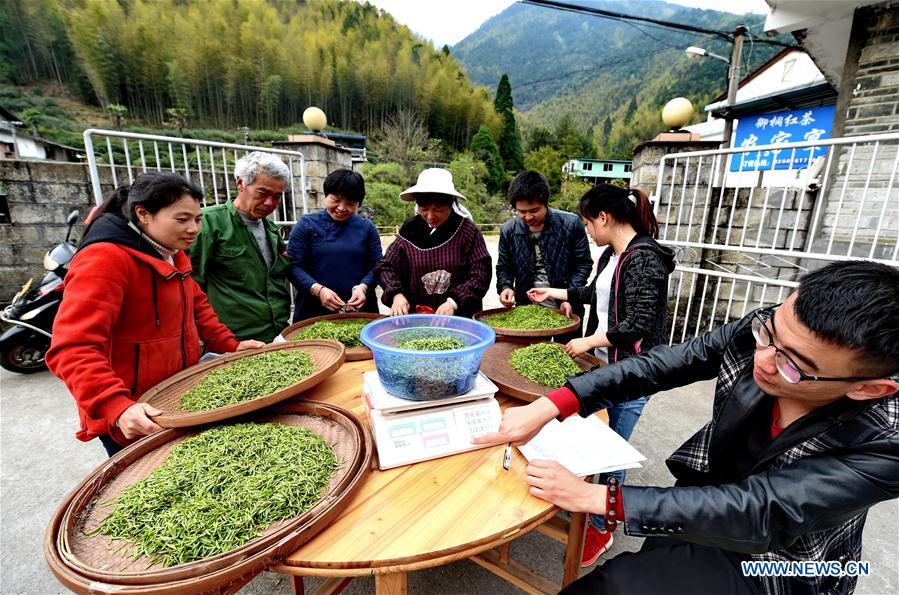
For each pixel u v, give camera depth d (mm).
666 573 1194
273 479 1071
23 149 25625
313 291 2695
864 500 878
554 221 2910
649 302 1826
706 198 4484
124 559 875
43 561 1944
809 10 4328
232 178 5477
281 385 1509
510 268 3234
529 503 1081
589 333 2543
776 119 10102
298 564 884
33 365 3863
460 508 1054
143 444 1224
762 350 951
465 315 2777
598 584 1226
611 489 1030
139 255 1535
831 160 4219
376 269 2936
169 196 1498
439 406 1333
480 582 1938
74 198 4980
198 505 991
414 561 901
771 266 4375
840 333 762
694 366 1327
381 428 1235
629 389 1327
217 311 2424
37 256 4895
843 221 4195
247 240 2453
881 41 3957
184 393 1517
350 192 2754
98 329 1391
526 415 1254
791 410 1069
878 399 940
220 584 812
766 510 917
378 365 1311
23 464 2615
